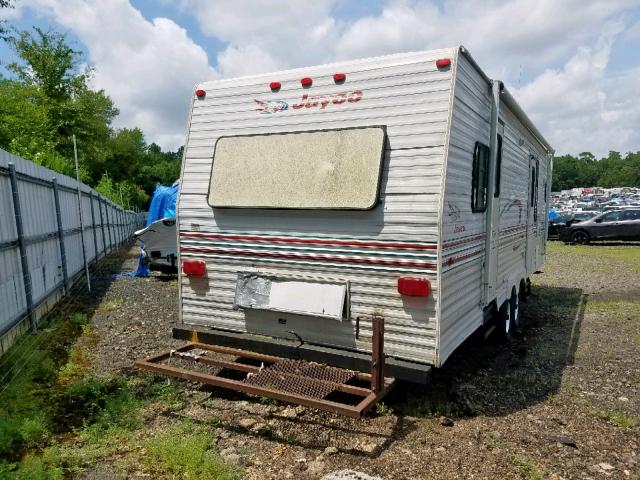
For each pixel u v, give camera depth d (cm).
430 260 395
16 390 461
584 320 805
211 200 488
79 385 477
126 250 2116
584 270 1376
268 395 397
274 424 414
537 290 1073
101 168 4803
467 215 454
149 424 411
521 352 632
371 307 423
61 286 942
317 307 441
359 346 431
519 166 679
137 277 1231
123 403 441
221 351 487
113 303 898
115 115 4659
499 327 648
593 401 475
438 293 393
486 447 379
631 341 684
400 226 406
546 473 345
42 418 407
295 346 452
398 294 410
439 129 397
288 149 457
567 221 2411
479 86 468
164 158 10625
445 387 503
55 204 923
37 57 3319
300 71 462
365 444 382
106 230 1862
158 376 517
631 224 2066
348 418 427
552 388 507
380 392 387
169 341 656
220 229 493
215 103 504
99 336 680
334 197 426
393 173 411
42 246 816
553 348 651
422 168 400
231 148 486
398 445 381
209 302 508
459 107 415
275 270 466
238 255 485
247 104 485
